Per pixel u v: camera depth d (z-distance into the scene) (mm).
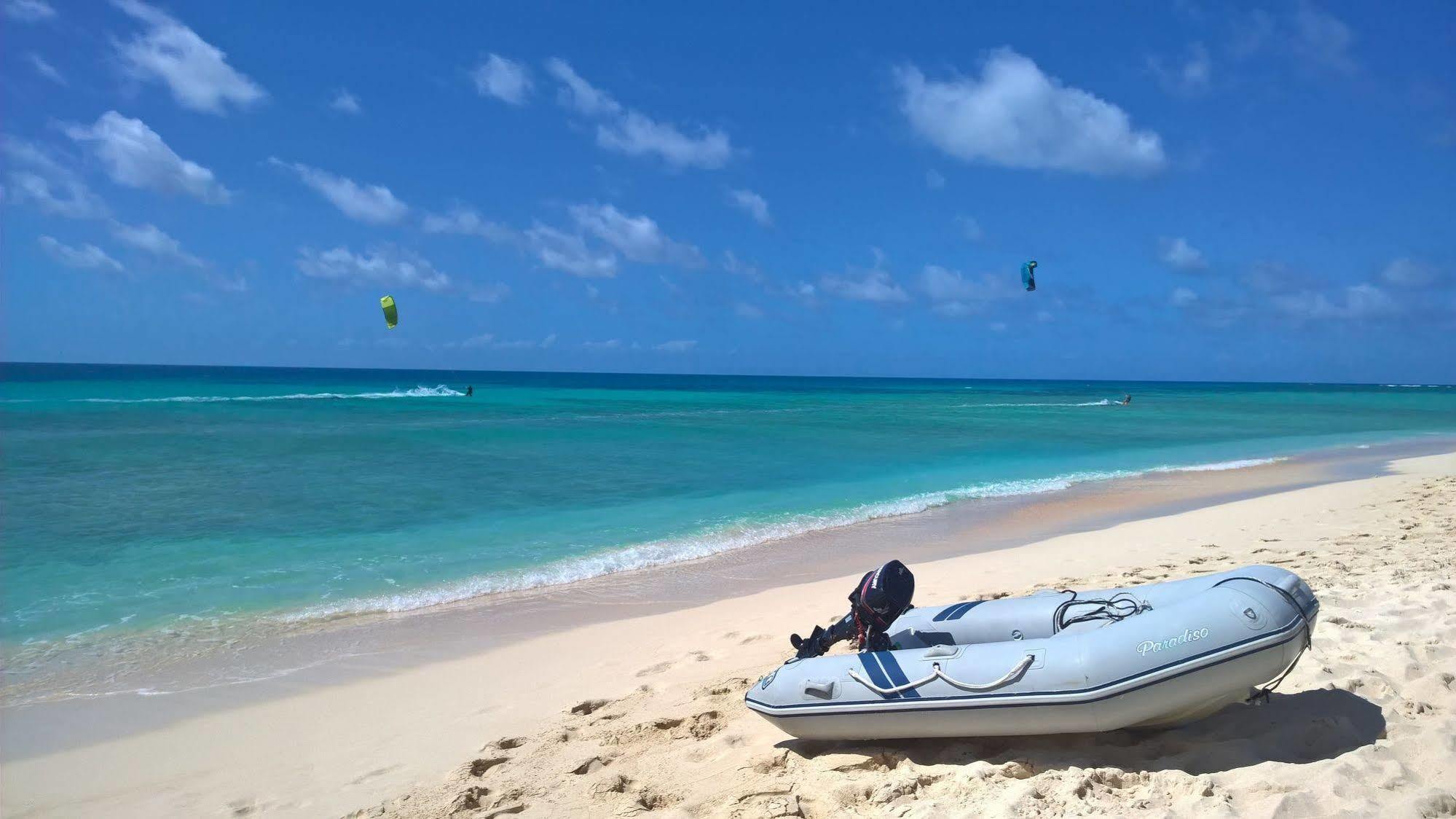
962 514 12812
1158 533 10461
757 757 4266
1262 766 3613
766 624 6969
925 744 4180
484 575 9109
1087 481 16391
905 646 4633
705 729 4715
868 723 4078
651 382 131625
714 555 10078
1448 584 6422
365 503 13133
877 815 3525
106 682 6121
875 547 10453
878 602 4426
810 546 10531
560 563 9633
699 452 20609
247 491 13977
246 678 6203
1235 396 82312
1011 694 3795
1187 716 3979
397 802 4160
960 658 3988
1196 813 3229
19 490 13750
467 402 44438
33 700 5793
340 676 6215
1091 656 3758
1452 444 25484
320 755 4891
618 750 4562
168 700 5801
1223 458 21000
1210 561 8547
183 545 10281
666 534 11195
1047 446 24016
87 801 4410
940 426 31406
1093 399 68312
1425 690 4387
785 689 4285
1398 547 8523
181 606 7914
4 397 40250
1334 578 7047
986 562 9133
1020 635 4465
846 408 45594
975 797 3531
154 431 23453
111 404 35375
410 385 79312
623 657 6355
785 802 3762
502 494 14188
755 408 43969
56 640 6980
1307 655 4883
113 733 5266
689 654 6270
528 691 5758
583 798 4027
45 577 8812
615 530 11422
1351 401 67062
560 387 85500
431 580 8898
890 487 15461
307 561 9633
